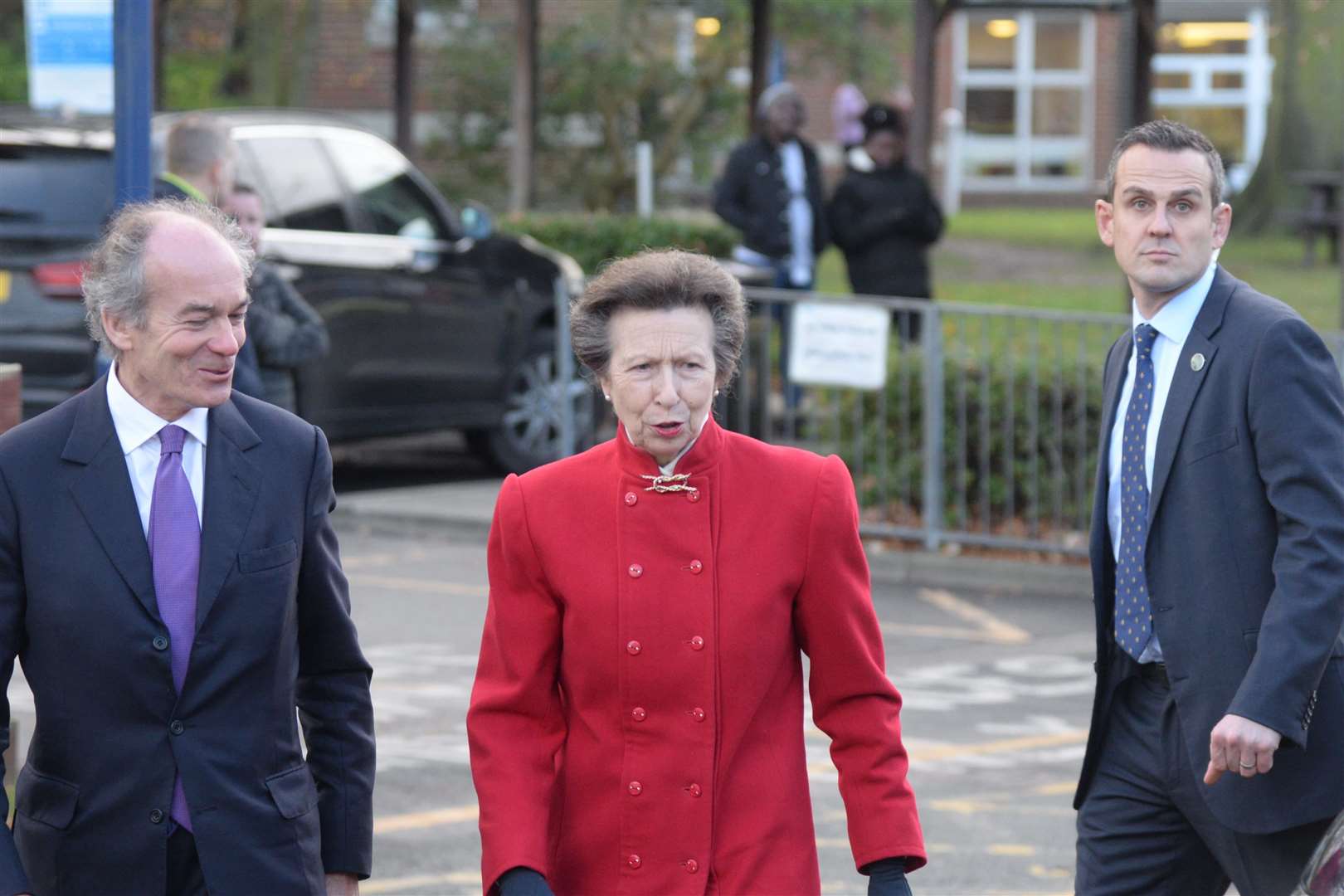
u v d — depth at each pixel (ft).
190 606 12.53
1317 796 14.94
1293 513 14.64
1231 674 14.96
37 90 42.14
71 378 39.40
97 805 12.39
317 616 13.26
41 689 12.48
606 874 12.64
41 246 39.45
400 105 74.18
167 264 12.32
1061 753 27.61
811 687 13.29
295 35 90.53
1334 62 106.83
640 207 83.61
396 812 24.47
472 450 49.67
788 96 52.16
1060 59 151.12
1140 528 15.60
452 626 34.68
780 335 44.04
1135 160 15.55
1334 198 93.97
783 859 12.59
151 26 23.02
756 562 12.73
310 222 43.19
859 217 51.42
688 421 12.53
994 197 152.35
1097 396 39.47
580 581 12.71
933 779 26.30
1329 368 15.03
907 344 41.04
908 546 41.09
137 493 12.62
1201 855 15.94
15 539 12.44
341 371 43.57
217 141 24.34
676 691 12.57
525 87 70.38
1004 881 22.20
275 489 12.84
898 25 99.35
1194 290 15.60
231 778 12.50
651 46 89.04
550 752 13.09
